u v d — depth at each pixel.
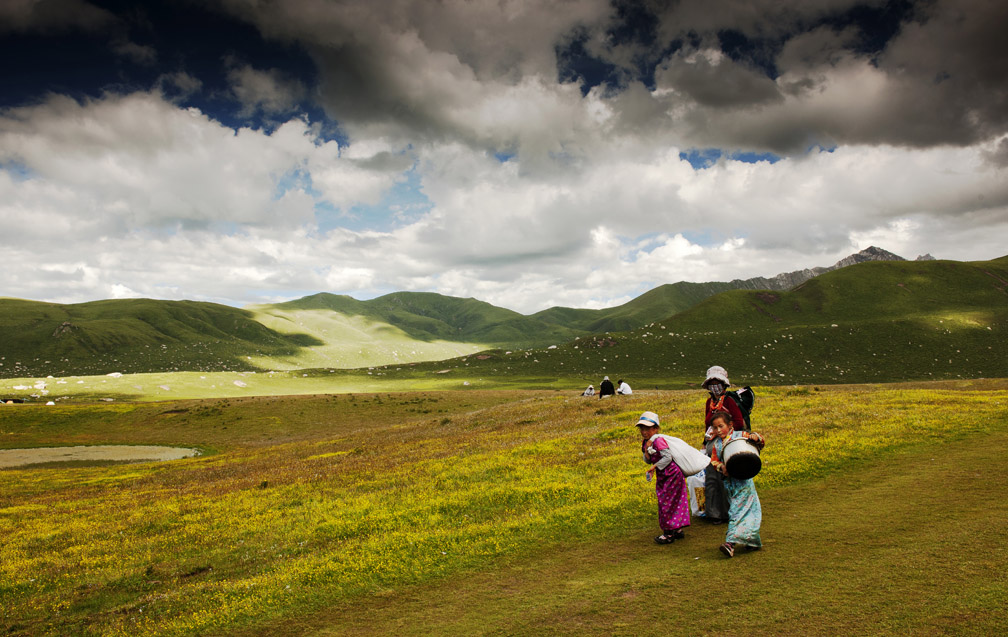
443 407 91.12
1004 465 12.09
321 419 85.19
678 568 8.06
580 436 24.14
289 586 9.55
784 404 26.55
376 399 101.19
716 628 5.91
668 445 9.58
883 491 11.00
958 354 194.00
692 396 34.78
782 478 12.95
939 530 8.11
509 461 19.72
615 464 17.14
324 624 7.91
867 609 5.84
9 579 12.32
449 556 10.26
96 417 94.06
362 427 76.38
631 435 22.56
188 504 19.77
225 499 20.02
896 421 19.28
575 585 7.98
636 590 7.40
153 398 155.25
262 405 96.25
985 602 5.60
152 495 24.45
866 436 16.92
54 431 87.06
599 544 9.98
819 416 21.91
